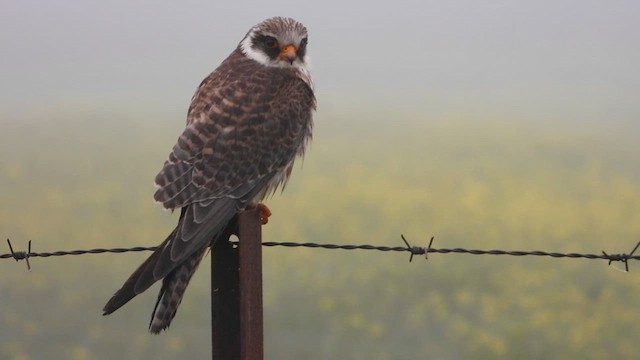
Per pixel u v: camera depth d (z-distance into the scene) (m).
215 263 6.46
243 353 6.31
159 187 7.04
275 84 7.85
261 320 6.32
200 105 7.62
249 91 7.71
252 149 7.48
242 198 7.31
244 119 7.53
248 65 7.96
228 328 6.42
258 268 6.31
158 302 6.38
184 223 6.74
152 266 6.32
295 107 7.86
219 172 7.25
